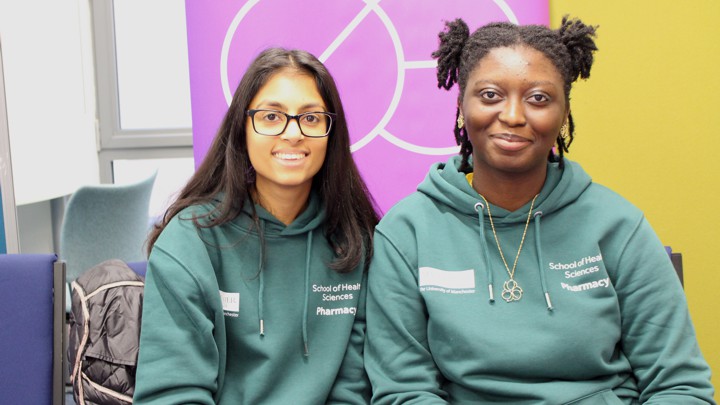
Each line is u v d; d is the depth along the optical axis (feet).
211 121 6.69
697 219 6.77
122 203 9.70
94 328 5.04
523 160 4.50
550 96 4.44
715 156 6.69
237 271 4.89
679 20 6.63
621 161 6.82
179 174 14.40
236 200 4.93
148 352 4.54
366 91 6.59
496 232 4.84
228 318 4.83
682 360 4.43
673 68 6.67
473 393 4.64
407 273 4.83
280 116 4.79
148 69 14.21
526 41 4.51
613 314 4.62
